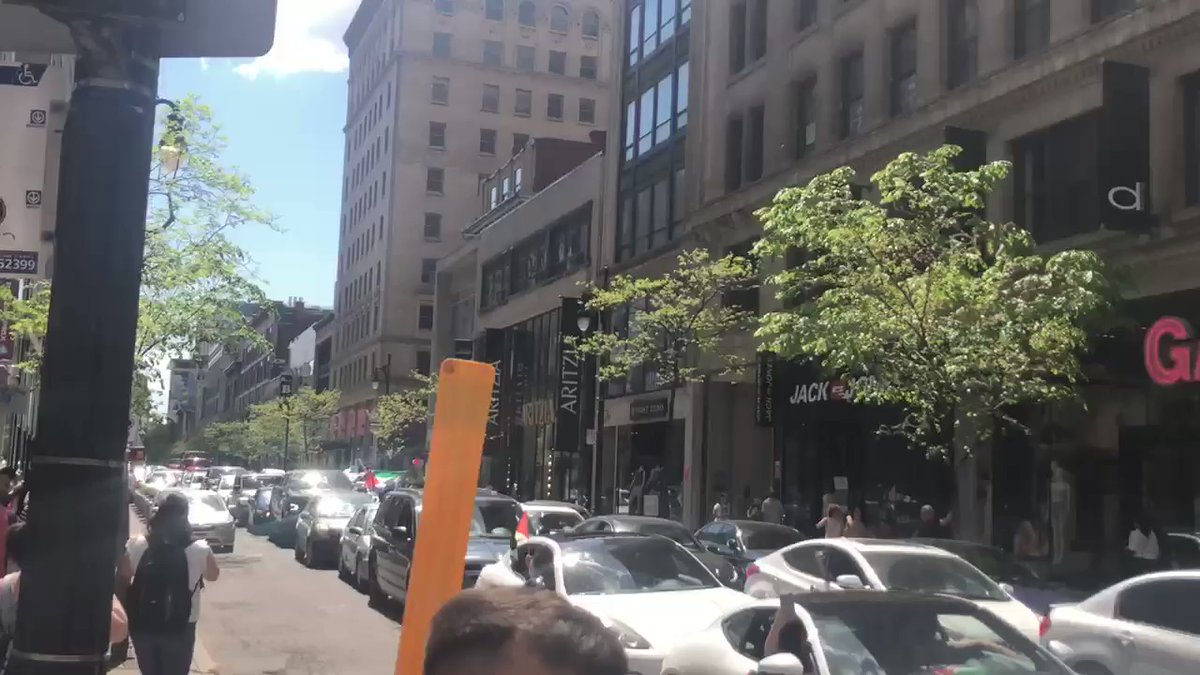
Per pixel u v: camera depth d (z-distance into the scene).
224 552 25.47
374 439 70.69
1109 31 16.77
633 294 25.25
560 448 35.59
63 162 2.76
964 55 20.56
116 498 2.68
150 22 2.77
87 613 2.59
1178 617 7.95
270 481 40.72
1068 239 17.56
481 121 80.31
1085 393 16.77
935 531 18.22
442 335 59.41
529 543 10.80
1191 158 15.84
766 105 27.00
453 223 79.12
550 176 49.97
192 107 16.75
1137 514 16.47
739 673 6.80
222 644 12.81
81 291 2.70
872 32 22.91
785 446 25.58
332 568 22.27
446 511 3.57
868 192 22.14
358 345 83.88
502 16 81.62
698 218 29.61
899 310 13.98
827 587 10.77
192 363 22.11
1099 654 8.29
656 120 33.75
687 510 29.05
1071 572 16.66
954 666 5.83
